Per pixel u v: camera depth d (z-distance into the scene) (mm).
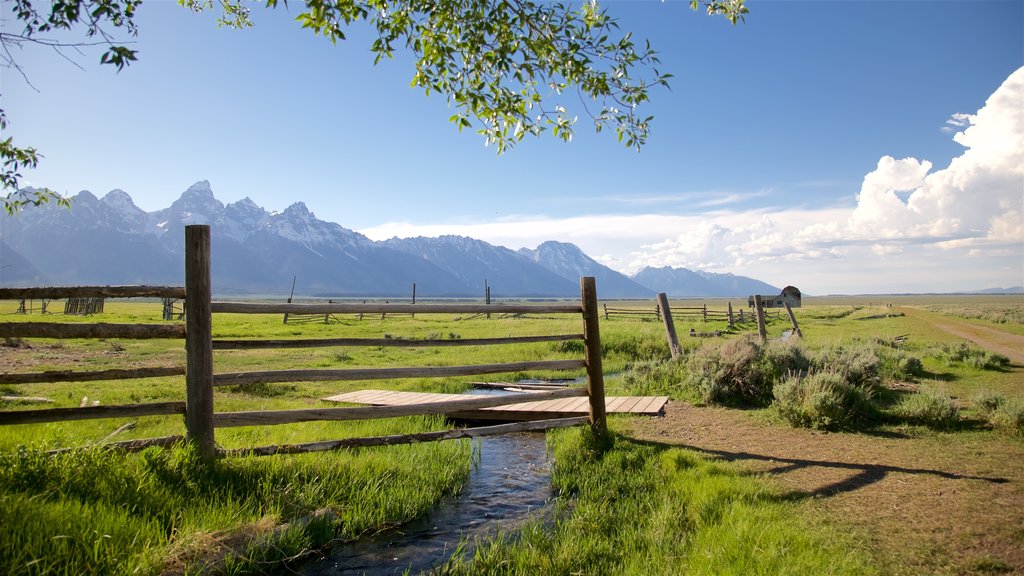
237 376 5148
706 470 5727
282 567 3871
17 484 3973
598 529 4457
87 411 4559
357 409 5801
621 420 8500
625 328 30141
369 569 3910
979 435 7148
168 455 4754
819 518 4340
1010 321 36594
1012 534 3943
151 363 15898
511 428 6750
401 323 39438
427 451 6754
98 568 3244
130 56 3799
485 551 4066
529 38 5035
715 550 3777
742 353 10734
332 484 5113
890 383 11406
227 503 4340
